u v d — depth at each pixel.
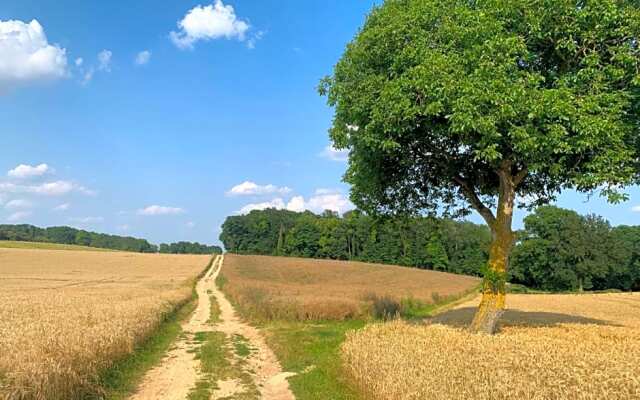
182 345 18.11
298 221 131.75
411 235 107.00
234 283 53.41
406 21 13.25
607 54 12.64
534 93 11.55
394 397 8.18
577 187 13.77
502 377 8.10
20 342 11.78
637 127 12.91
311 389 11.05
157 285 50.47
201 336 20.61
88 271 76.56
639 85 12.20
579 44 12.63
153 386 11.69
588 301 44.53
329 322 26.58
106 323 15.91
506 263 15.04
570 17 12.14
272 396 10.94
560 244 81.19
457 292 49.03
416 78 12.24
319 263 96.38
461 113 11.60
